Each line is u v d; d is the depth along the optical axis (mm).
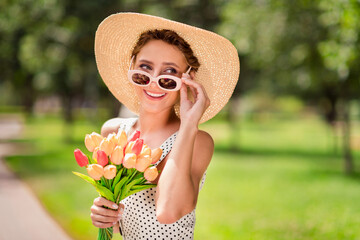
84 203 7484
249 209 7863
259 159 16875
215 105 2359
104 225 1946
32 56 16734
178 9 15258
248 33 11797
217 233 6043
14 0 14047
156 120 2188
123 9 14211
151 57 2088
